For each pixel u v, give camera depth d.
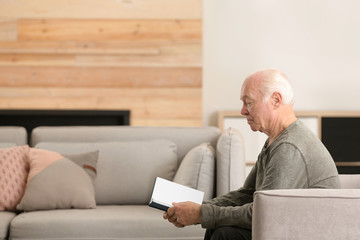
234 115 5.84
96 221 3.21
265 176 2.38
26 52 5.65
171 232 3.22
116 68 5.70
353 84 6.22
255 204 2.19
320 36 6.19
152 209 3.52
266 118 2.50
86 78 5.70
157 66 5.72
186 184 3.50
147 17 5.70
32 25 5.66
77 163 3.70
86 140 3.98
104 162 3.80
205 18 6.14
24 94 5.68
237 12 6.14
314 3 6.18
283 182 2.31
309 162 2.35
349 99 6.22
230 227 2.40
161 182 2.62
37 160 3.63
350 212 2.16
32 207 3.47
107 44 5.68
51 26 5.66
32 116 5.80
